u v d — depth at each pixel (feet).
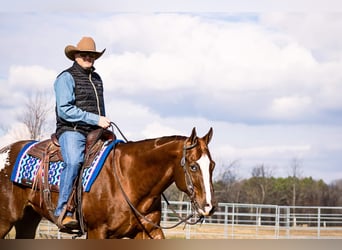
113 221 23.32
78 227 24.43
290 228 82.28
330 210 180.14
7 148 26.96
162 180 23.00
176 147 22.44
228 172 165.78
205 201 20.98
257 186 184.85
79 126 24.43
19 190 25.99
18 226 27.17
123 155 23.81
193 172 21.56
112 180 23.53
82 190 23.76
